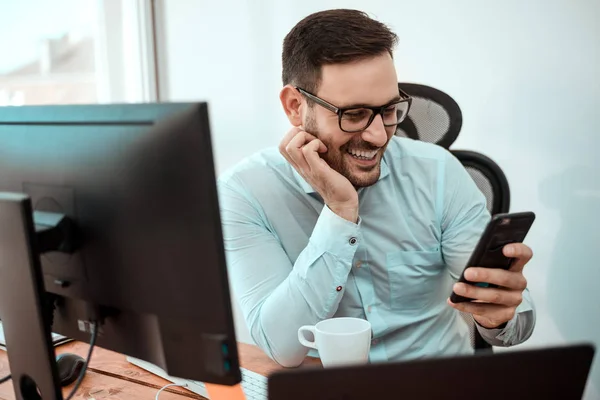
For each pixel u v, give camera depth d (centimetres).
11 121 95
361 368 62
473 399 64
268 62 265
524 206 222
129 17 288
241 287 142
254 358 136
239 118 278
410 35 235
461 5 223
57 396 91
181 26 287
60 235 89
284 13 258
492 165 159
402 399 63
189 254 78
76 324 96
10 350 94
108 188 84
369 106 128
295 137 136
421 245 150
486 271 110
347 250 129
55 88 277
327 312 130
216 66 280
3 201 85
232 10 271
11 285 89
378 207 149
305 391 62
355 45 125
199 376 82
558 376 65
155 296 83
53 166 89
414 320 147
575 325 218
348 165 135
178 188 77
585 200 211
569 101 209
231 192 150
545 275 221
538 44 212
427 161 153
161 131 78
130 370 129
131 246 83
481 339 154
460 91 228
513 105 219
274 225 149
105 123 83
